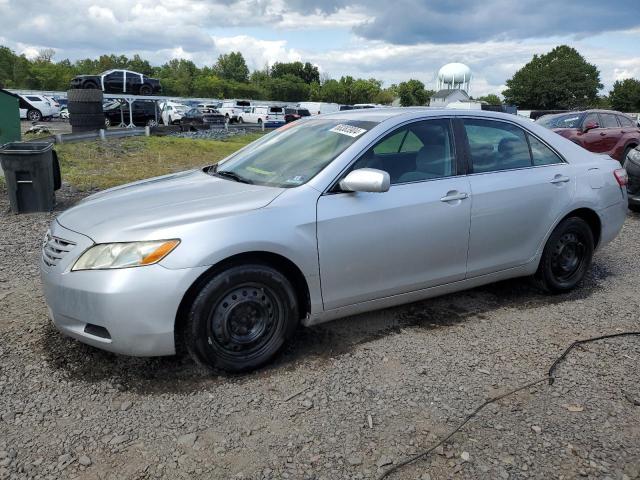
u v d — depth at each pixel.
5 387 3.32
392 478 2.60
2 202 9.02
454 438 2.88
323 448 2.80
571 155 4.96
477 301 4.79
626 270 5.77
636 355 3.81
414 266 4.02
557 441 2.87
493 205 4.33
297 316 3.67
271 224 3.44
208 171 4.61
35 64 95.94
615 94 91.38
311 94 112.31
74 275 3.28
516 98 105.38
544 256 4.77
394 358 3.74
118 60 114.81
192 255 3.21
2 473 2.60
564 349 3.90
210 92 103.12
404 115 4.19
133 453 2.76
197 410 3.13
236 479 2.59
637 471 2.66
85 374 3.49
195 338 3.32
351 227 3.70
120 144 17.39
